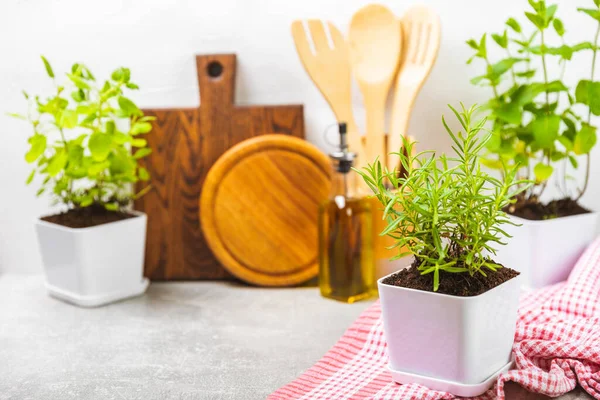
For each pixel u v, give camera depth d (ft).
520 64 4.24
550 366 2.84
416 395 2.52
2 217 4.58
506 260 3.82
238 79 4.37
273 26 4.30
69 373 3.15
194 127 4.27
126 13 4.33
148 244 4.37
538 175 3.69
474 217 2.53
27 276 4.60
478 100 4.29
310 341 3.45
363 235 3.96
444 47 4.27
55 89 4.42
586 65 4.22
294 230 4.22
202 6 4.30
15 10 4.36
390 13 4.12
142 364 3.23
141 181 4.32
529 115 4.31
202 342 3.46
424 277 2.58
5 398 2.93
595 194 4.37
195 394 2.92
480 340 2.52
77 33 4.37
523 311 3.24
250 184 4.19
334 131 4.37
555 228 3.67
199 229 4.34
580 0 4.17
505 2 4.19
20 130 4.46
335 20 4.28
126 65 4.38
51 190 4.51
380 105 4.17
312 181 4.19
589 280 3.38
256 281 4.24
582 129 3.60
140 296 4.14
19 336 3.58
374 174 2.53
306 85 4.35
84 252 3.87
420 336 2.58
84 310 3.93
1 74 4.42
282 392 2.82
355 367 3.04
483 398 2.58
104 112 3.82
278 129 4.25
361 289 4.02
